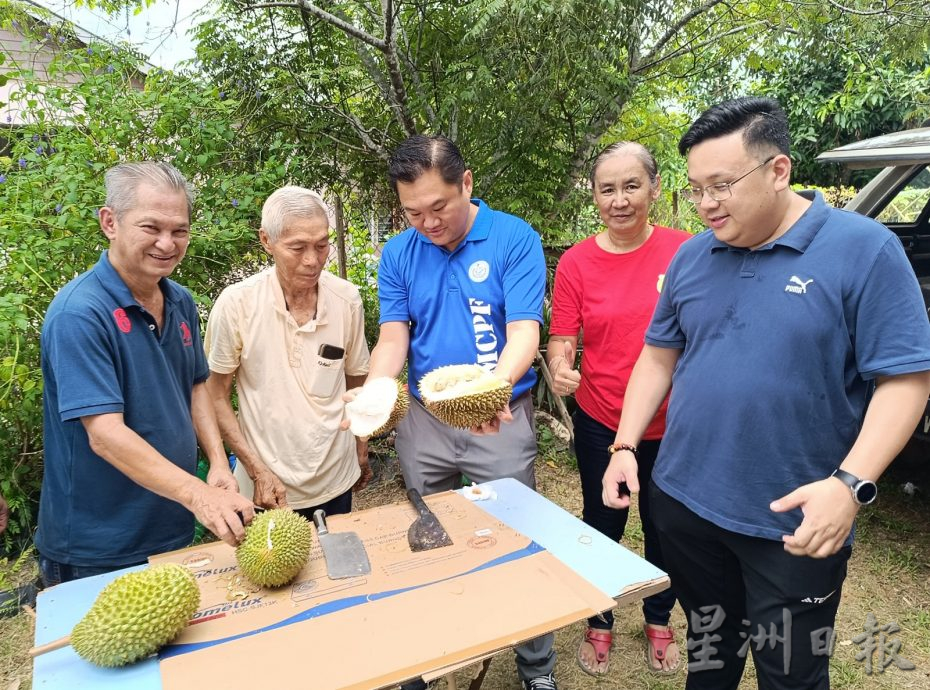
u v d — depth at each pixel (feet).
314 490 8.22
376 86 15.34
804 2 15.62
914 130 12.67
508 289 7.66
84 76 13.30
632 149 8.07
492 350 7.94
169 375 6.65
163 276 6.34
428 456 8.25
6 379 10.38
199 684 4.16
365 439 6.61
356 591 5.15
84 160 12.10
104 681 4.24
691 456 5.88
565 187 16.10
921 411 4.87
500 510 6.53
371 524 6.30
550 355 8.96
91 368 5.75
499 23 13.03
